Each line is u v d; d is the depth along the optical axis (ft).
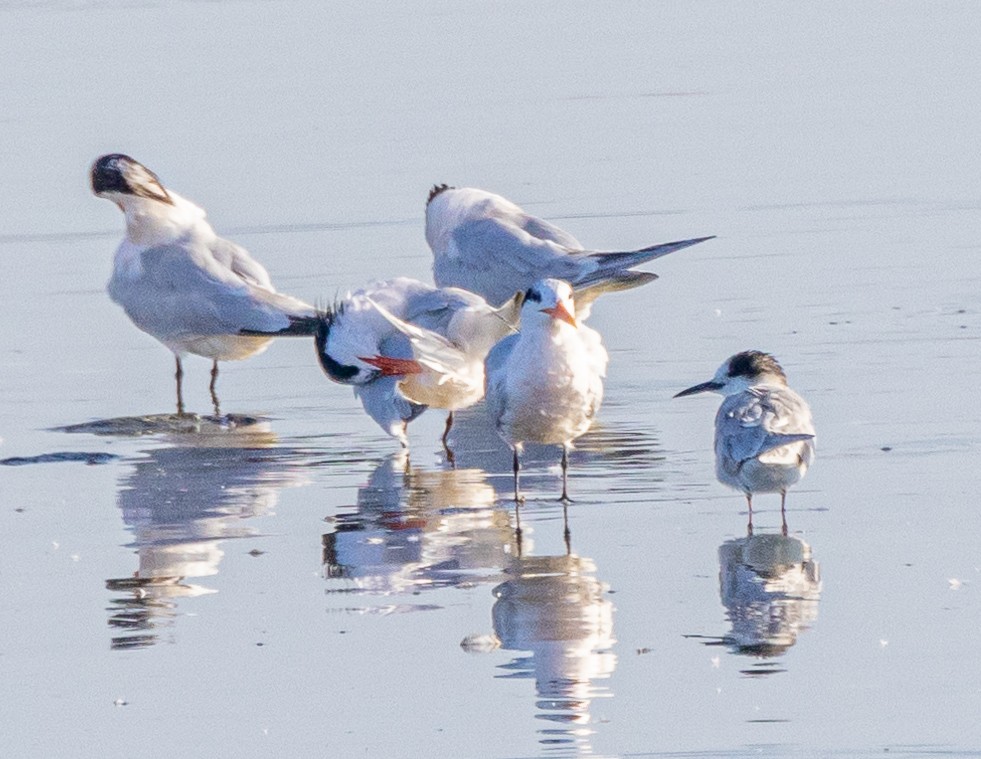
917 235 71.10
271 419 51.83
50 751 29.19
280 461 46.85
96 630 34.24
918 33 124.26
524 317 40.88
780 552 37.35
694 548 37.91
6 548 39.47
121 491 44.06
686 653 32.01
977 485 41.34
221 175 86.89
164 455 47.73
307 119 101.50
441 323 47.55
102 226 78.07
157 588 36.55
